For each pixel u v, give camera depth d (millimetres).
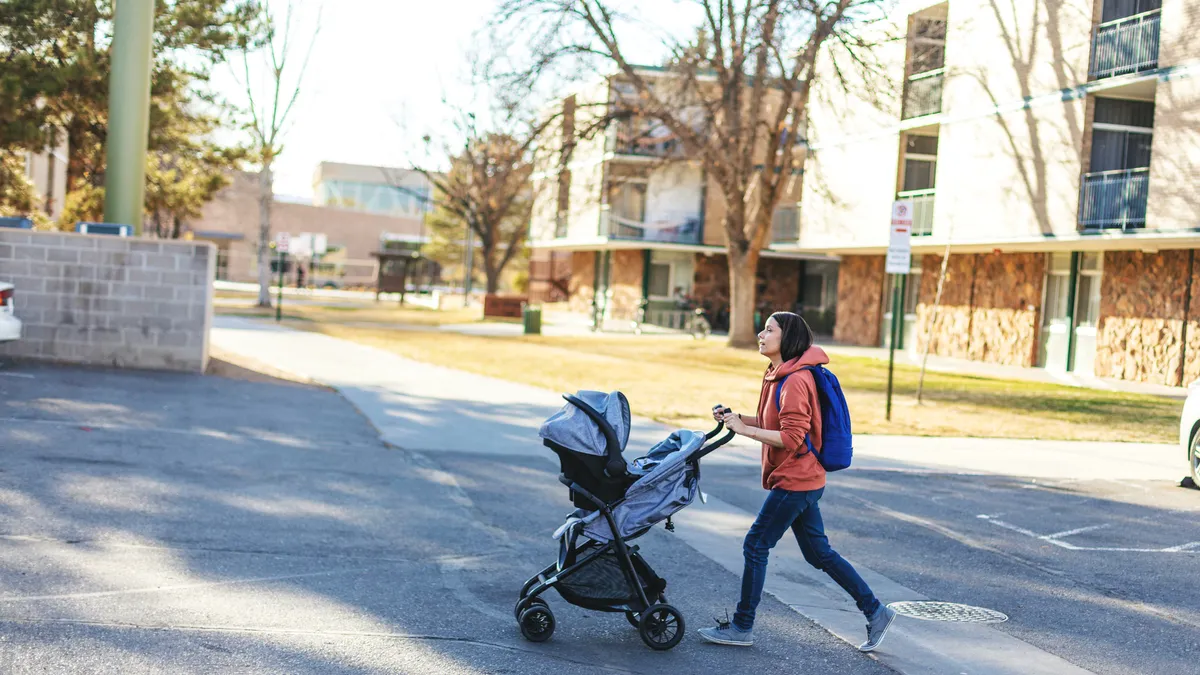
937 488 10352
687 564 7047
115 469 8625
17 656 4508
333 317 38188
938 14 28250
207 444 10148
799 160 37125
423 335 31125
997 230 25172
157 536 6758
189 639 4914
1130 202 21953
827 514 8844
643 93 27578
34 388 12398
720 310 45562
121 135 16016
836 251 33531
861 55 25734
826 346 33062
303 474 9180
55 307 14656
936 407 17406
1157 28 21406
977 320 29328
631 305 47188
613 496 5297
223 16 21375
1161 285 23359
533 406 15102
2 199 24406
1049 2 23703
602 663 5031
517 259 75000
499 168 28984
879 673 5070
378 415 13164
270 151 31672
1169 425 16047
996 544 8023
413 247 84750
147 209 26391
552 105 27562
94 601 5367
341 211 91438
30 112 18609
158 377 14391
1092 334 25516
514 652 5094
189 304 15047
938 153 27297
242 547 6684
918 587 6723
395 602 5770
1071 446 13539
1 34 17828
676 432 5602
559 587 5293
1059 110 23422
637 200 44469
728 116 28828
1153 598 6637
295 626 5230
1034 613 6207
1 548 6152
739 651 5328
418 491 8875
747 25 26703
